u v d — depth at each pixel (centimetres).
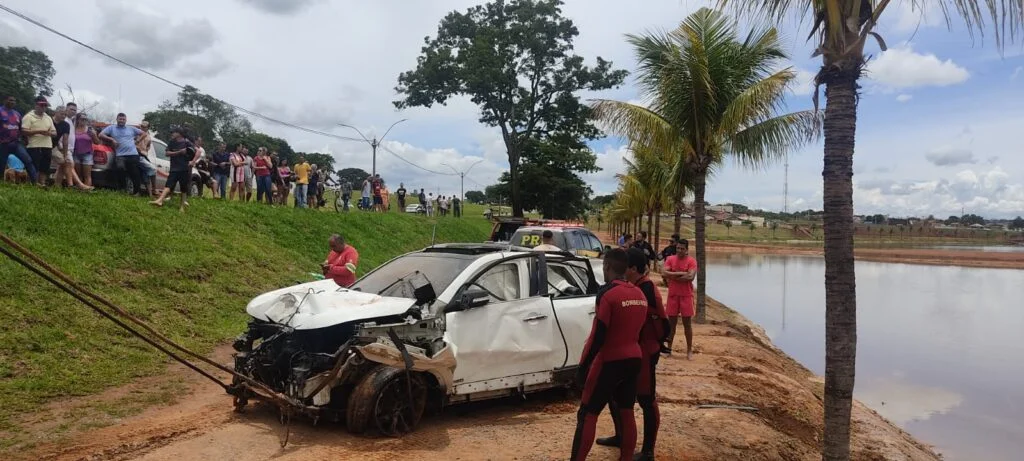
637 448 586
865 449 821
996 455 976
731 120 1329
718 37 1343
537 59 4153
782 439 690
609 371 491
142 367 758
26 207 1004
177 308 968
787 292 3241
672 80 1362
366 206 3147
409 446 541
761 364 1148
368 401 543
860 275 4975
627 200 3878
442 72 4038
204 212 1461
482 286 655
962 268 5997
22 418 578
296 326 560
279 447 524
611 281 507
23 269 841
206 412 620
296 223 1792
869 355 1741
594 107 1436
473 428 607
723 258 6588
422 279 641
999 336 2069
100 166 1382
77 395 654
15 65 5497
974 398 1320
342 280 895
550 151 4475
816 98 506
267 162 1872
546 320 681
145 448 514
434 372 581
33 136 1131
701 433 642
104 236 1059
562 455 542
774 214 17862
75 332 779
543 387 684
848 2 477
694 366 998
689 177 1855
